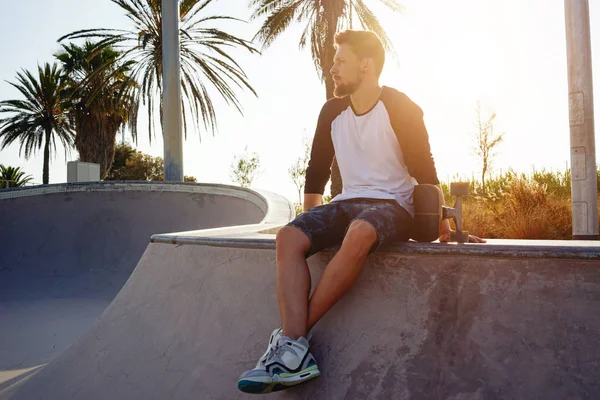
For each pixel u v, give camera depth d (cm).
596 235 654
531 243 220
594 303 161
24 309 645
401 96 221
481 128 1342
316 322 196
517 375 160
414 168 222
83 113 1880
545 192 907
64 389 287
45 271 785
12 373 403
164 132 1059
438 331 180
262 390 172
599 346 153
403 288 196
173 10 1052
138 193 854
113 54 1877
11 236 821
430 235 214
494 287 180
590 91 661
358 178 223
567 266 172
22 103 2211
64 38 1501
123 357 276
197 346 242
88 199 862
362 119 223
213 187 816
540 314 168
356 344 192
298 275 190
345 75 220
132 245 808
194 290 269
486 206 1015
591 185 656
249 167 2111
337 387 184
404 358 180
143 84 1578
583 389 149
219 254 272
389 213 201
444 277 191
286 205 628
